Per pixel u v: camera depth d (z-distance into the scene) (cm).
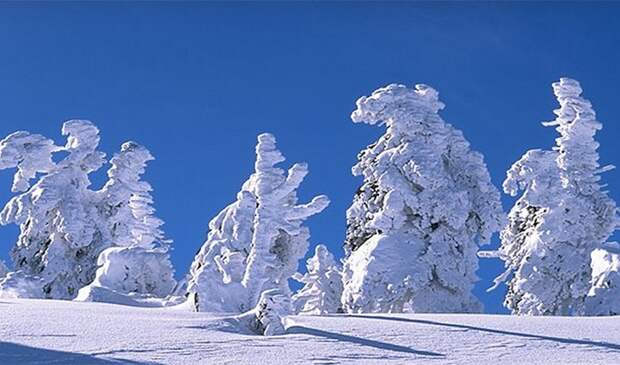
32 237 4197
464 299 3381
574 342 1839
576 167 3694
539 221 3662
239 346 1669
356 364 1507
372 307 3312
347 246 3575
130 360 1461
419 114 3528
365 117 3578
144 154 4516
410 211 3462
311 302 3997
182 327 1900
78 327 1816
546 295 3584
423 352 1673
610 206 3644
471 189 3550
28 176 4291
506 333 1948
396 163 3469
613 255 3403
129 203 4438
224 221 3484
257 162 3491
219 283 2661
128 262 3572
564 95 3791
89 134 4422
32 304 2431
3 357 1454
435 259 3369
